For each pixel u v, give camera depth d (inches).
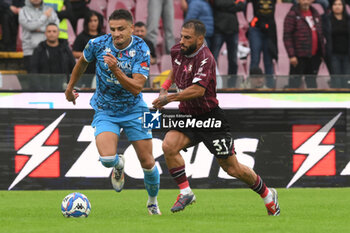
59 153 1142.3
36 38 1403.8
